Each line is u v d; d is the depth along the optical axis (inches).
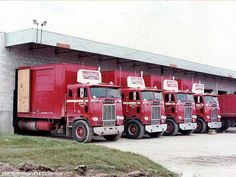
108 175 342.3
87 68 824.9
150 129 883.4
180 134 1068.5
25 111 853.8
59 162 375.6
